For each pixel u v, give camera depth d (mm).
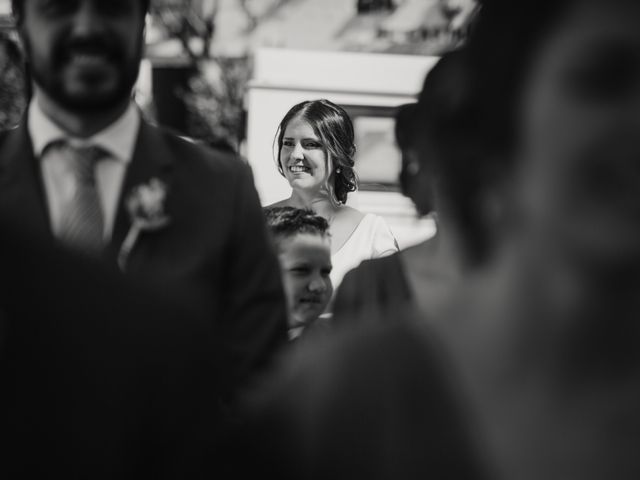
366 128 8961
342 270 5074
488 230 1540
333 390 1515
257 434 1575
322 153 5199
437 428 1456
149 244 3326
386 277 3854
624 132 1398
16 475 1677
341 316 3848
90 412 1709
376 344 1524
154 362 1765
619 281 1443
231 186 3523
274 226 4539
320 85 8977
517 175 1475
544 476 1425
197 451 1742
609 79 1410
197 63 15258
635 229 1413
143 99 14680
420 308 1561
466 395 1471
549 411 1445
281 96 8883
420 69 9078
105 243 3303
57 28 3252
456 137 1538
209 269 3361
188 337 1816
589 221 1426
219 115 15148
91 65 3268
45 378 1698
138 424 1744
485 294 1524
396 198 8633
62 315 1721
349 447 1476
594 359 1452
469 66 1518
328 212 5223
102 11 3270
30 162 3373
